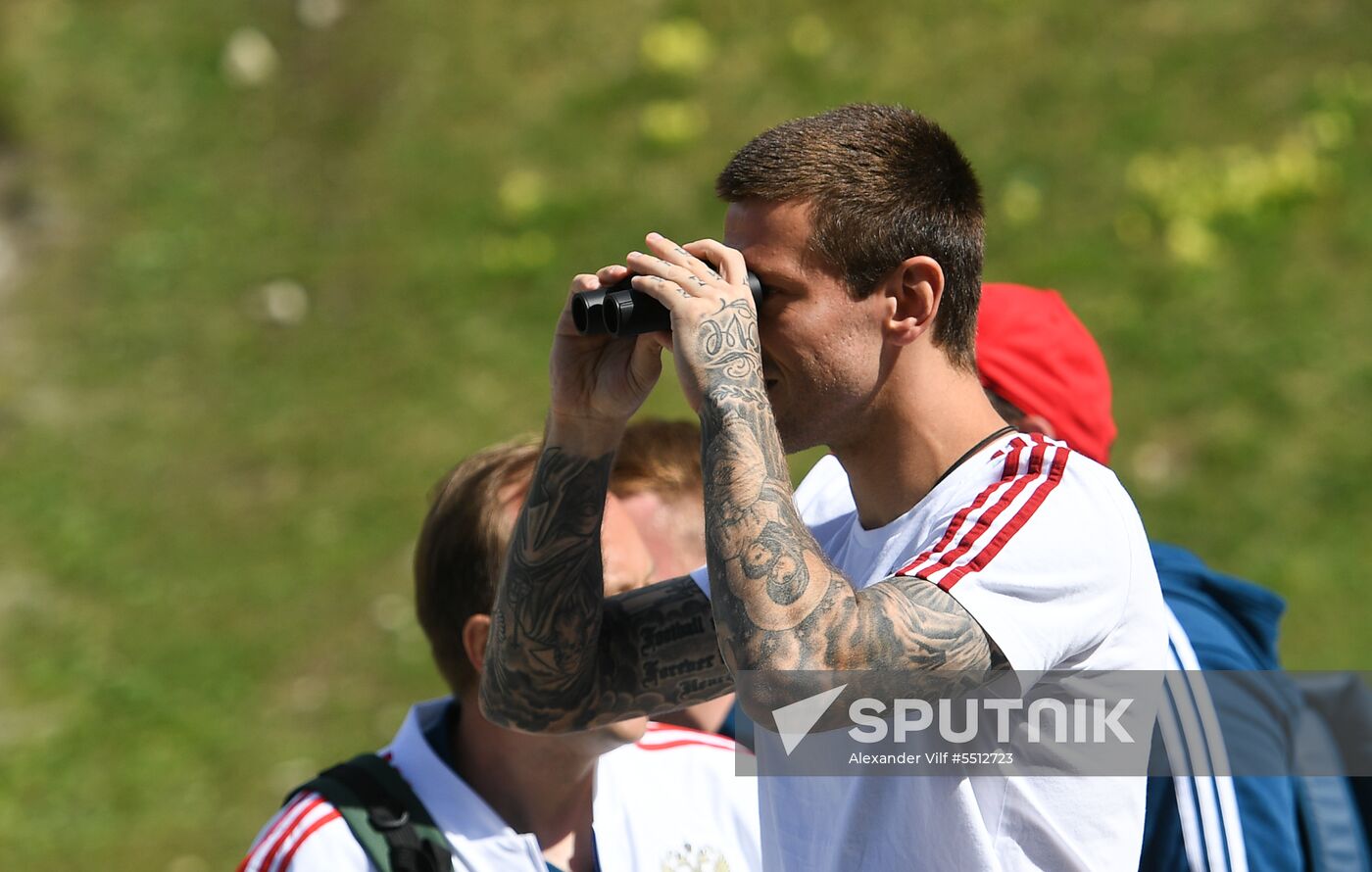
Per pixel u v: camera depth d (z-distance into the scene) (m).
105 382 26.70
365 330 27.25
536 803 8.46
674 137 29.52
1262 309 25.59
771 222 6.71
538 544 7.80
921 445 6.87
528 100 30.81
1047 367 10.70
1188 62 29.64
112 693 21.55
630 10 32.28
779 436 6.61
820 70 30.59
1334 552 22.22
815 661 5.91
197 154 30.52
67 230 29.36
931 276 6.70
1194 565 10.08
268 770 20.48
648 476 9.85
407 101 31.05
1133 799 6.85
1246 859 8.41
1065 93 29.42
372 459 25.09
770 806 7.42
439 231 28.69
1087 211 27.39
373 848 7.85
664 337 7.09
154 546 23.91
